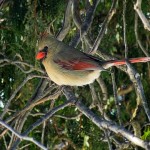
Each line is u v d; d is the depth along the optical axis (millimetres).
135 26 12852
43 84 11695
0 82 13539
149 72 13852
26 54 12781
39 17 12328
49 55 10492
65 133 13250
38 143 8812
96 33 13789
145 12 13461
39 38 11148
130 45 14008
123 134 8445
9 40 13094
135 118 12695
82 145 13180
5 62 13352
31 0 12266
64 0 12391
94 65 10086
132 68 9578
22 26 12508
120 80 13984
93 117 9125
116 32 13883
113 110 13648
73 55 10312
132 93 13945
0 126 10773
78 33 11781
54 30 13102
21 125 11812
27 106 10742
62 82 10422
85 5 13031
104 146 13031
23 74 13250
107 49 13828
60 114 13492
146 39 14133
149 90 13883
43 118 9523
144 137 9984
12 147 10391
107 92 13250
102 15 13914
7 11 12672
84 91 13461
